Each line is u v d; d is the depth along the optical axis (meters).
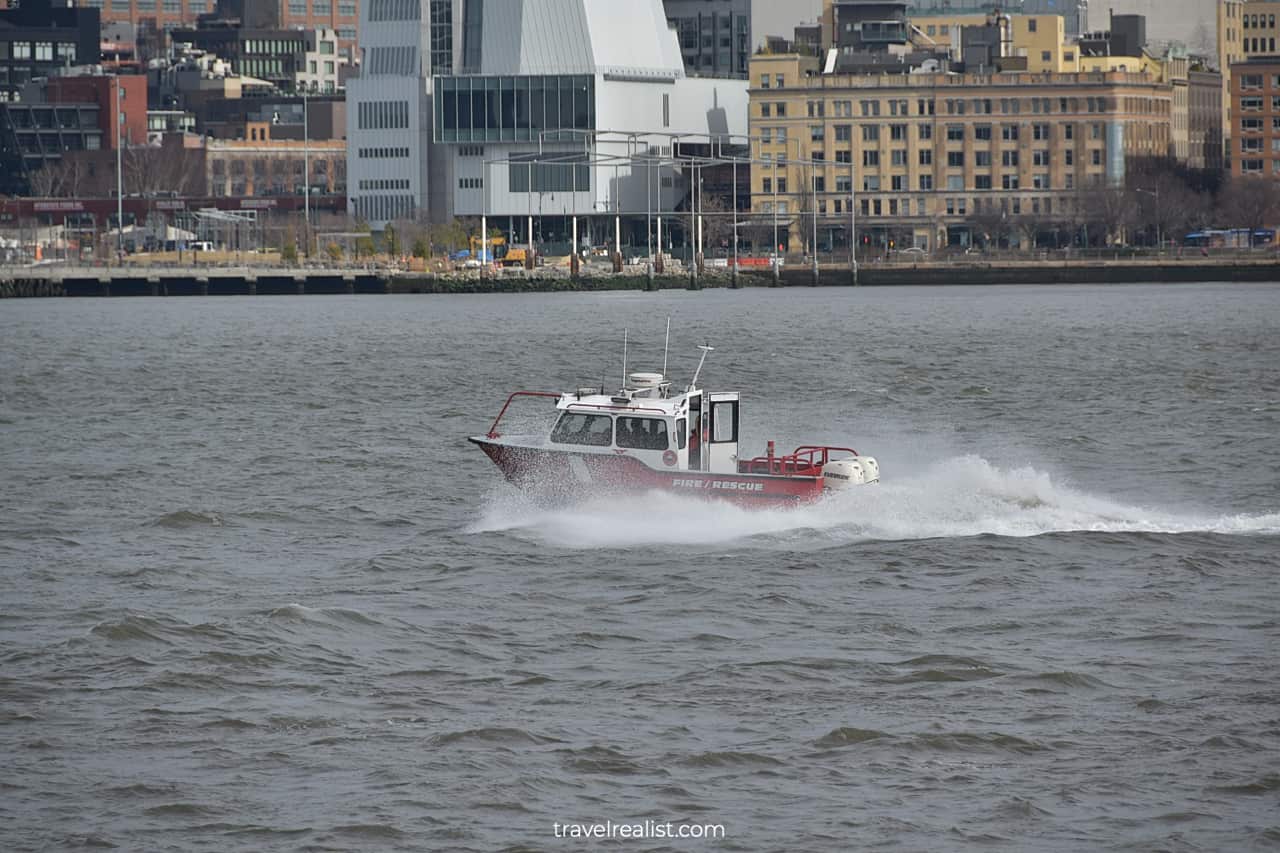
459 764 143.75
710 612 185.38
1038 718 152.38
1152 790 138.12
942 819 133.88
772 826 132.88
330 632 178.88
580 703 157.25
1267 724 150.12
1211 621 180.88
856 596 190.75
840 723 151.75
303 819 134.38
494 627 181.00
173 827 133.38
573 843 130.50
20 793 138.88
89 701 158.38
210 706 157.12
